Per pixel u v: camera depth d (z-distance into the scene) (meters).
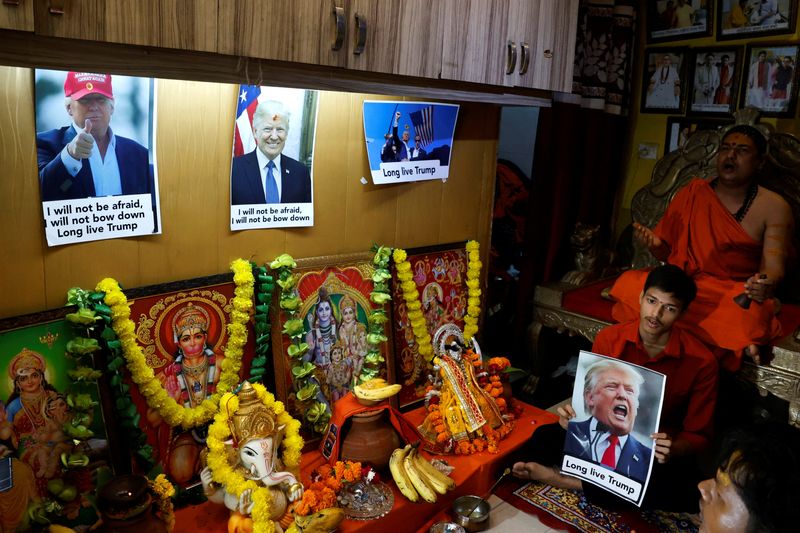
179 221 1.73
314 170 2.04
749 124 2.85
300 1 1.42
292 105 1.90
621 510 2.05
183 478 1.78
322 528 1.64
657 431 1.91
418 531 1.92
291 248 2.03
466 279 2.63
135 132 1.59
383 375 2.32
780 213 2.63
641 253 3.31
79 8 1.10
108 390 1.62
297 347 1.99
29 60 1.09
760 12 3.09
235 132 1.79
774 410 2.43
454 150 2.51
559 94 2.35
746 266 2.68
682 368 2.22
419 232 2.46
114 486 1.46
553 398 3.09
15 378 1.45
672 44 3.43
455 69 1.84
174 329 1.74
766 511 1.36
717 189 2.79
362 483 1.90
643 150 3.61
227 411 1.69
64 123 1.47
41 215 1.48
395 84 1.74
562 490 2.16
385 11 1.60
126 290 1.64
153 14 1.20
